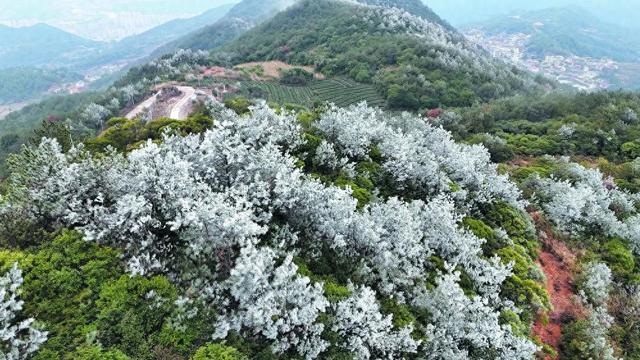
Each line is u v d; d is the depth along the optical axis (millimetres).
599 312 15492
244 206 11242
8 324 7336
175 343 8117
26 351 7391
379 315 9695
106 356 7543
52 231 10367
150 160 11727
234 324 8609
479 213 18344
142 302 8664
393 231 12727
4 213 10305
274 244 10797
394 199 13680
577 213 20641
